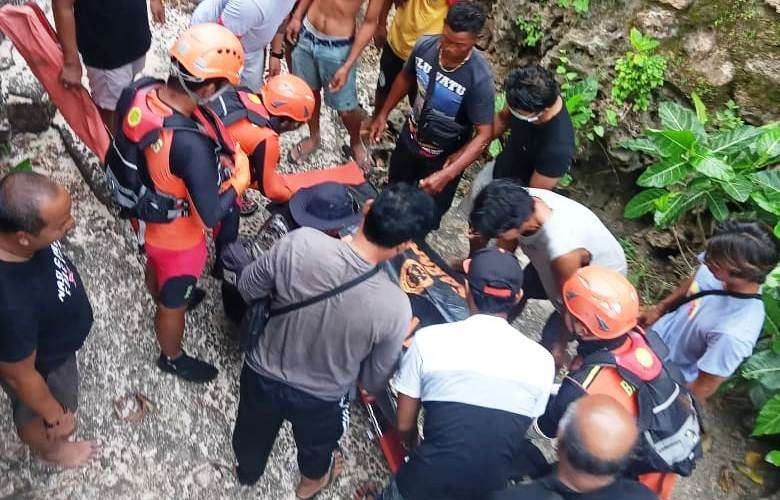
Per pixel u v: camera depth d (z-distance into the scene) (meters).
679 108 4.61
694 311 3.11
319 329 2.35
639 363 2.49
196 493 3.03
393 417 3.15
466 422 2.32
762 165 4.43
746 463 3.99
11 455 2.83
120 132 2.57
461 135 3.87
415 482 2.45
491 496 2.17
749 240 2.72
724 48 4.88
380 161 5.16
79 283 2.42
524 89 3.20
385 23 5.17
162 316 3.01
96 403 3.12
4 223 1.98
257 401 2.60
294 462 3.28
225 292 3.34
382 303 2.30
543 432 2.70
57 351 2.42
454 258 4.76
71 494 2.84
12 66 3.80
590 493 2.08
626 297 2.53
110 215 3.71
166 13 4.81
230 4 3.49
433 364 2.37
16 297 2.08
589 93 5.11
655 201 4.66
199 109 2.60
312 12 3.99
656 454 2.48
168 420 3.19
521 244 3.24
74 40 3.12
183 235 2.79
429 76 3.65
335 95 4.27
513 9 5.67
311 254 2.29
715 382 3.01
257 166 3.12
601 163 5.29
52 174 3.72
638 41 4.98
